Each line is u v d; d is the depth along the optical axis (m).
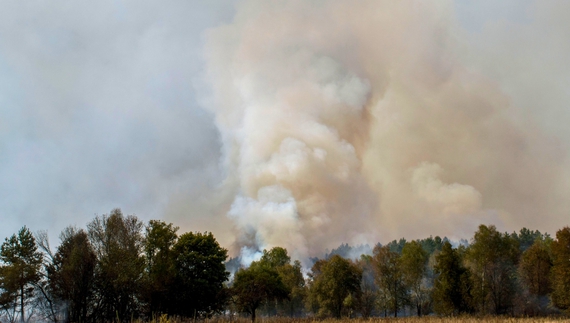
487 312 57.53
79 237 51.91
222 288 58.66
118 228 52.88
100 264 48.19
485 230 59.69
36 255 51.12
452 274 59.72
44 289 49.59
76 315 45.50
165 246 54.47
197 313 54.25
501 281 57.78
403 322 50.31
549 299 55.88
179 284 53.00
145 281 50.19
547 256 57.81
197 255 56.03
